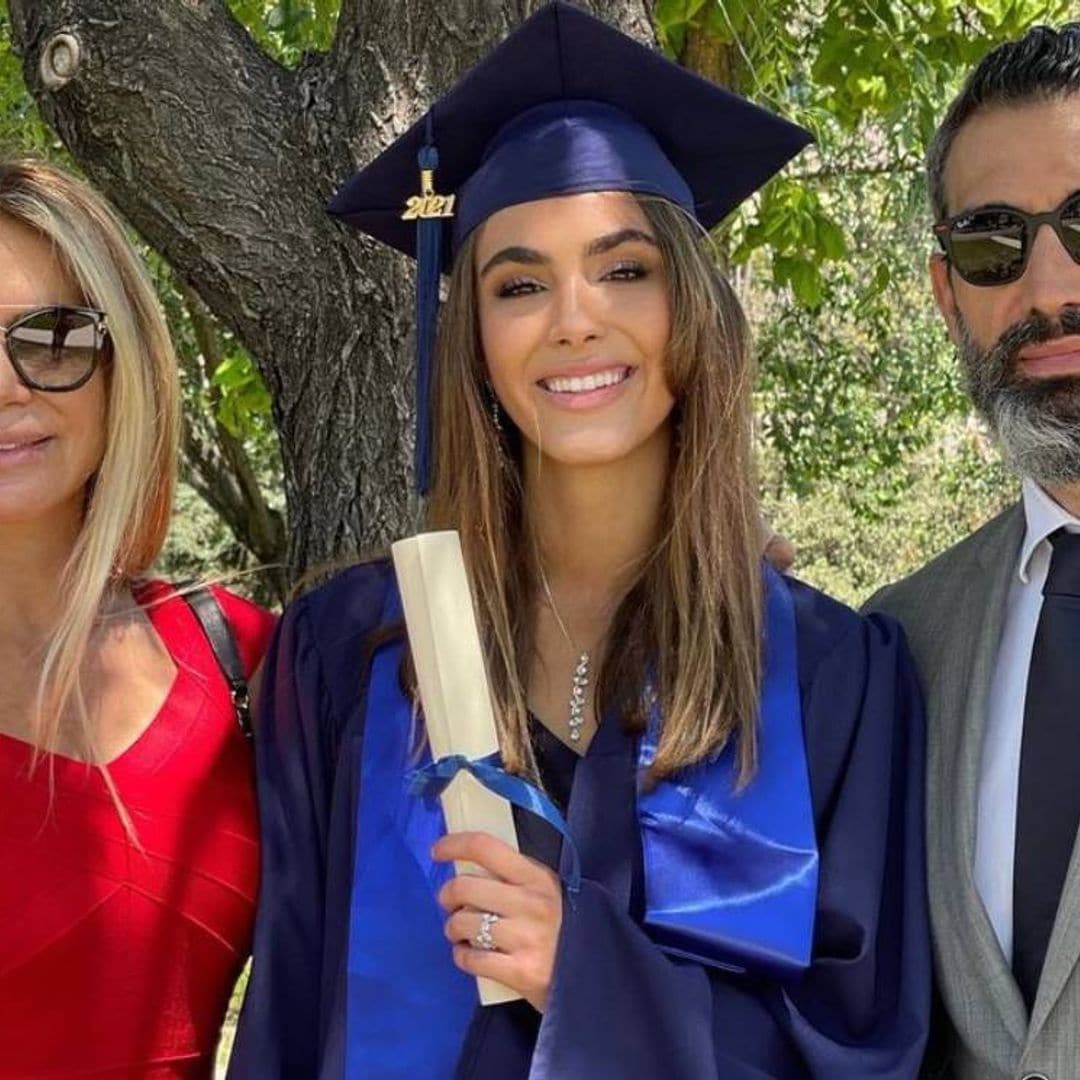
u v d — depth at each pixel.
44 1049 2.07
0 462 2.20
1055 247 2.10
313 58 3.07
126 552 2.35
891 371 9.48
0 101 6.22
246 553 11.75
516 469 2.36
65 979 2.08
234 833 2.25
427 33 2.95
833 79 4.89
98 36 2.85
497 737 2.07
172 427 2.39
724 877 2.07
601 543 2.32
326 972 2.18
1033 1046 1.94
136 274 2.32
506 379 2.21
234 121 2.94
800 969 2.04
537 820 2.12
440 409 2.33
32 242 2.22
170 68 2.88
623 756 2.15
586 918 1.94
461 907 1.93
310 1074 2.18
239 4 5.46
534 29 2.30
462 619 1.89
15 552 2.29
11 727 2.18
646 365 2.21
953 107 2.25
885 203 6.89
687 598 2.20
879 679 2.24
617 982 1.94
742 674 2.17
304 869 2.25
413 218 2.41
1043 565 2.18
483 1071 2.01
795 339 9.00
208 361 7.84
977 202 2.16
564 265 2.20
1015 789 2.08
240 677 2.37
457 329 2.29
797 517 12.54
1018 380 2.14
